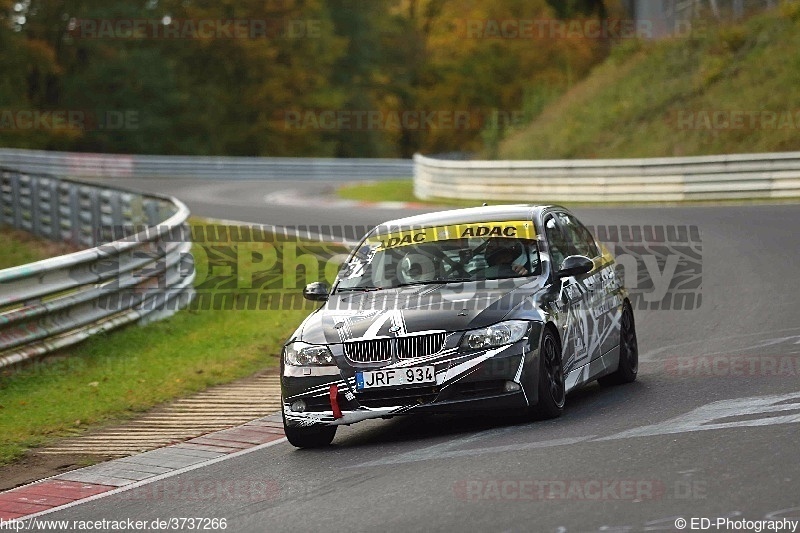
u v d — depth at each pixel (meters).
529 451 25.67
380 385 28.56
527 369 28.56
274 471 27.31
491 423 30.20
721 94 127.38
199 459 29.78
